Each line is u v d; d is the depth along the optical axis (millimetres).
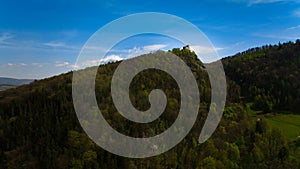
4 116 105438
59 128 93062
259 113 134625
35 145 91375
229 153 92250
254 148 96062
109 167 81438
